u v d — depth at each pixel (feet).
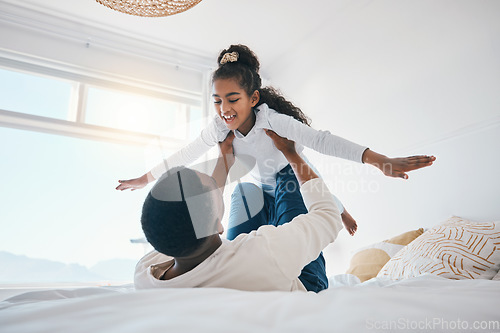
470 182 6.51
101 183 10.16
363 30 9.36
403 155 7.81
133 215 10.25
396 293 2.00
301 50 11.33
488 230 5.05
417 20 8.02
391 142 8.18
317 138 4.92
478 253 4.77
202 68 11.93
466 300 1.96
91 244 9.69
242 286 2.44
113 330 1.33
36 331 1.33
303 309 1.64
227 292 1.98
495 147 6.23
